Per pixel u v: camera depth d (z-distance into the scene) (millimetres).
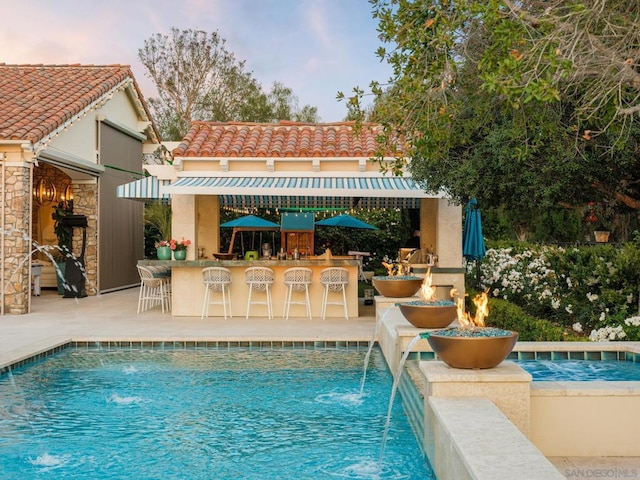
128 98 29969
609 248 13578
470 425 5543
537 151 10266
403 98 8398
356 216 32031
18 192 19656
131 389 10430
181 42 42312
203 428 8273
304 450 7379
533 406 7000
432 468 6555
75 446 7562
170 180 19406
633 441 6992
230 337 14180
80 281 24719
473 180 11641
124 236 29469
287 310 18266
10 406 9383
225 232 32594
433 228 22562
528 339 13594
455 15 7465
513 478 4215
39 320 17750
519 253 19984
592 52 6875
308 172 19016
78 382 10922
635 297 12531
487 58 6316
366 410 9180
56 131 21109
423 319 10477
